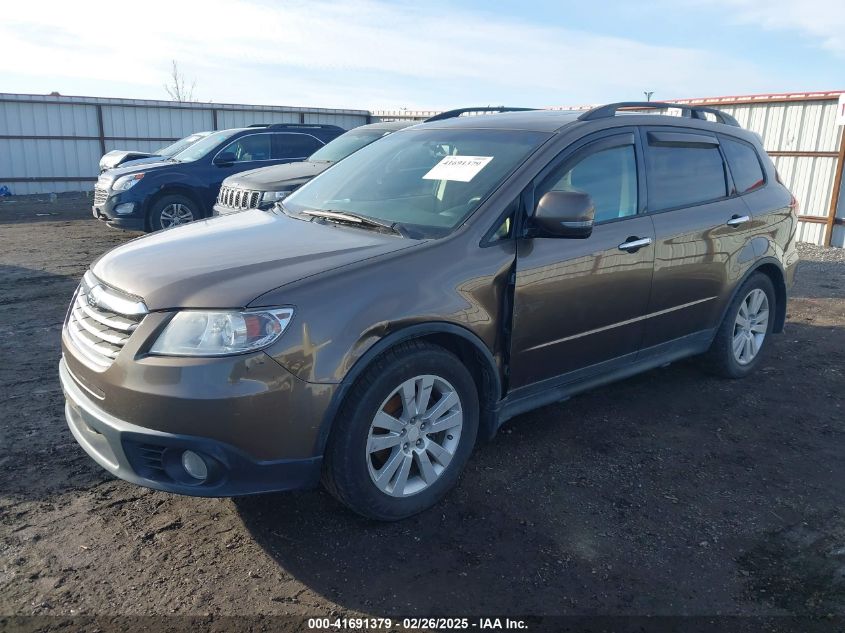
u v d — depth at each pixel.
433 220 3.38
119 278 2.91
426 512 3.21
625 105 4.20
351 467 2.85
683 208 4.26
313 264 2.89
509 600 2.63
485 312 3.22
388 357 2.92
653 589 2.71
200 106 23.67
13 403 4.36
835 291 8.26
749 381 5.04
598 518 3.20
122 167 11.41
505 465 3.68
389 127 9.59
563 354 3.67
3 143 20.83
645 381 4.99
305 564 2.82
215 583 2.69
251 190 8.27
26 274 8.58
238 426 2.57
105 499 3.27
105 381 2.68
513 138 3.79
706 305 4.51
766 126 13.13
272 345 2.60
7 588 2.63
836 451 3.95
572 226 3.20
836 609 2.62
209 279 2.74
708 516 3.25
